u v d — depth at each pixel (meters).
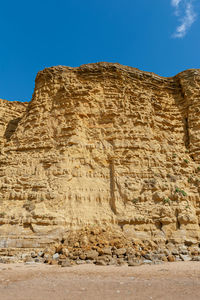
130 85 24.00
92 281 7.55
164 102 24.95
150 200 18.55
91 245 13.83
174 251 14.89
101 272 9.17
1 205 17.33
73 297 5.68
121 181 19.23
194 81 25.55
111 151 20.70
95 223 17.22
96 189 18.86
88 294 5.96
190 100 24.78
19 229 15.97
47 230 15.93
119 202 18.38
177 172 20.62
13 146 21.12
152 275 8.44
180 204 18.45
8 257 14.13
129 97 23.31
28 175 18.95
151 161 20.58
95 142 21.12
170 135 23.28
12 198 17.70
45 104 22.47
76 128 20.89
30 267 10.99
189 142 23.28
